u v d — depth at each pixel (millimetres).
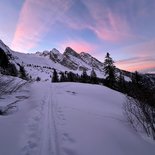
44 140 4871
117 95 17391
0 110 6879
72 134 5312
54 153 4230
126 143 5148
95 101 12969
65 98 12312
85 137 5152
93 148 4539
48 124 6137
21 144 4539
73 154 4203
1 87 9547
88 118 7305
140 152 4711
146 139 6012
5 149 4180
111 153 4387
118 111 10406
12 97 9711
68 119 6801
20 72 42219
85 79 59938
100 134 5488
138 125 7664
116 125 6906
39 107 8562
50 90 16234
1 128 5199
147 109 6891
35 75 181125
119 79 37719
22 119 6379
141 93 7516
